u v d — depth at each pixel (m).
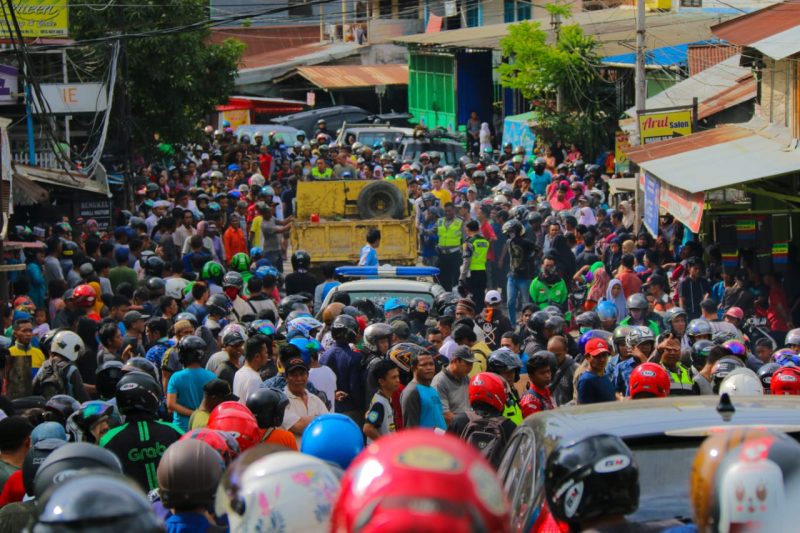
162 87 53.56
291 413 15.47
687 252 32.53
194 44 53.12
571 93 57.22
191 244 33.47
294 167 51.97
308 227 38.47
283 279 40.69
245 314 23.97
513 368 16.16
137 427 12.07
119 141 48.22
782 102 34.75
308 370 15.95
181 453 7.60
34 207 39.25
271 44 105.56
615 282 29.14
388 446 3.72
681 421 8.28
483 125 66.25
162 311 23.69
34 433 12.25
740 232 33.31
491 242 37.72
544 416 9.02
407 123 81.31
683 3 67.75
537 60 57.19
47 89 43.38
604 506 5.74
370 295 25.59
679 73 54.09
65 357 19.20
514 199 47.28
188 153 59.62
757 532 4.71
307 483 5.36
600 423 8.39
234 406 10.88
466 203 41.62
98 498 4.31
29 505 9.63
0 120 31.05
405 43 73.69
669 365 17.55
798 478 4.77
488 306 24.66
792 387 14.53
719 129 36.62
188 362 16.81
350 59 91.38
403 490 3.54
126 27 51.34
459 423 13.90
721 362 16.72
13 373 20.45
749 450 4.81
